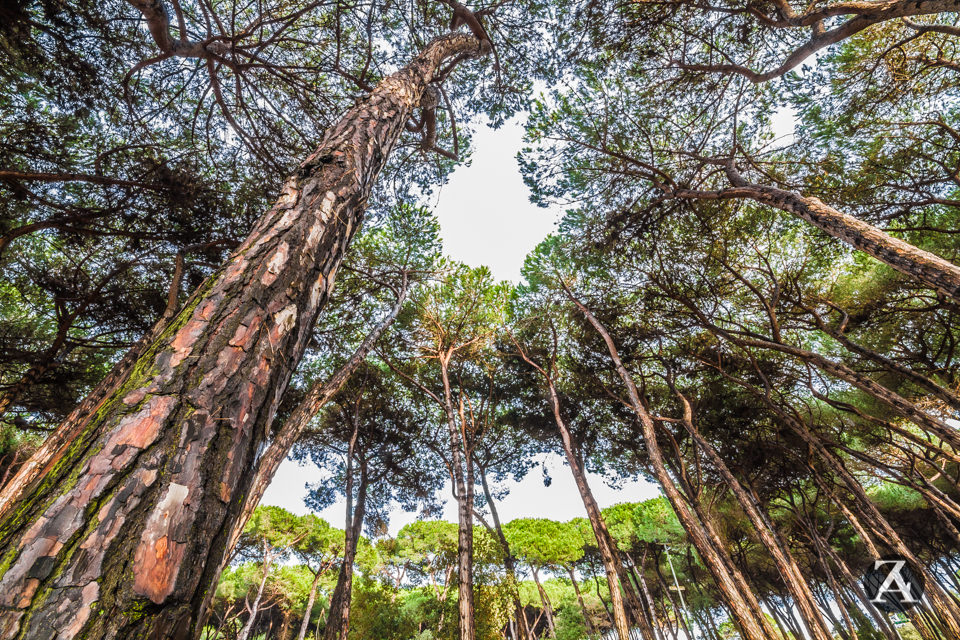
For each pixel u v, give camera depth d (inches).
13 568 18.6
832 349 360.5
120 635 17.8
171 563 21.3
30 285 273.1
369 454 518.9
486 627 327.0
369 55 196.7
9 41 175.2
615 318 398.0
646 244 335.6
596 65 269.4
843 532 561.0
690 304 331.3
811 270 325.4
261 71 214.2
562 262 414.6
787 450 406.0
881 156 260.2
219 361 29.9
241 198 253.9
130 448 24.0
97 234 229.8
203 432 26.3
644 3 229.0
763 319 349.7
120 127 223.3
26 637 16.2
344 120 71.0
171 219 246.8
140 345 190.5
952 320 290.8
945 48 227.8
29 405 329.1
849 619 450.0
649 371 432.1
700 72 262.5
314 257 42.4
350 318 374.9
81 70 194.4
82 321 290.0
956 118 244.5
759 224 315.6
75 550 19.7
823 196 273.4
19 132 202.4
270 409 31.9
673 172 299.3
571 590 946.1
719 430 427.5
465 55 179.0
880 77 244.7
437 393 504.4
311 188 50.4
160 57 157.9
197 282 283.3
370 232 368.2
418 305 412.8
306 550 757.9
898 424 359.6
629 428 470.0
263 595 837.2
